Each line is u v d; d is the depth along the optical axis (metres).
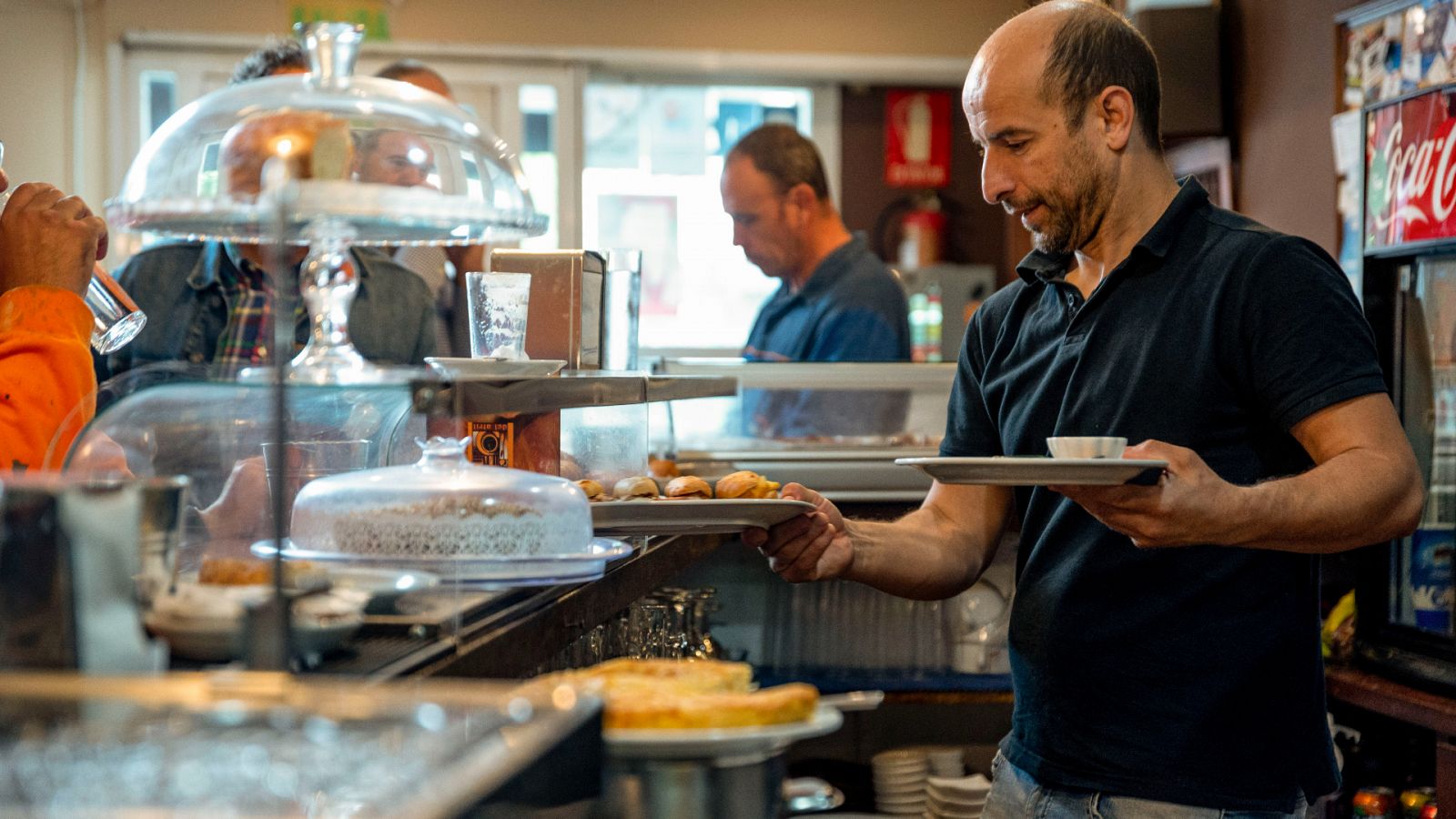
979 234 5.31
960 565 1.93
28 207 1.33
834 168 5.25
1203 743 1.65
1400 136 2.58
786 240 3.58
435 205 1.14
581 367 1.78
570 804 0.77
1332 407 1.59
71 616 0.84
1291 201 3.63
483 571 1.19
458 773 0.66
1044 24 1.75
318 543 1.19
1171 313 1.70
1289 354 1.61
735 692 1.01
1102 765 1.69
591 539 1.35
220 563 0.99
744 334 5.23
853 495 2.73
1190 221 1.73
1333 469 1.53
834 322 3.47
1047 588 1.76
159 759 0.68
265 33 4.66
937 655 2.84
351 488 1.19
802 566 1.76
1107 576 1.70
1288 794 1.66
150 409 1.09
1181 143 4.16
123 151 4.61
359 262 2.69
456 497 1.19
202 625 0.89
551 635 1.18
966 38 5.02
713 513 1.57
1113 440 1.43
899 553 1.85
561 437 1.75
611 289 1.89
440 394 1.09
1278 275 1.63
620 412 1.84
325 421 1.24
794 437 2.85
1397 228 2.58
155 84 4.66
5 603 0.84
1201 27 3.93
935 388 2.87
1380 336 2.41
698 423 2.86
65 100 4.55
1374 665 2.46
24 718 0.73
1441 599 2.35
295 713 0.73
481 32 4.80
